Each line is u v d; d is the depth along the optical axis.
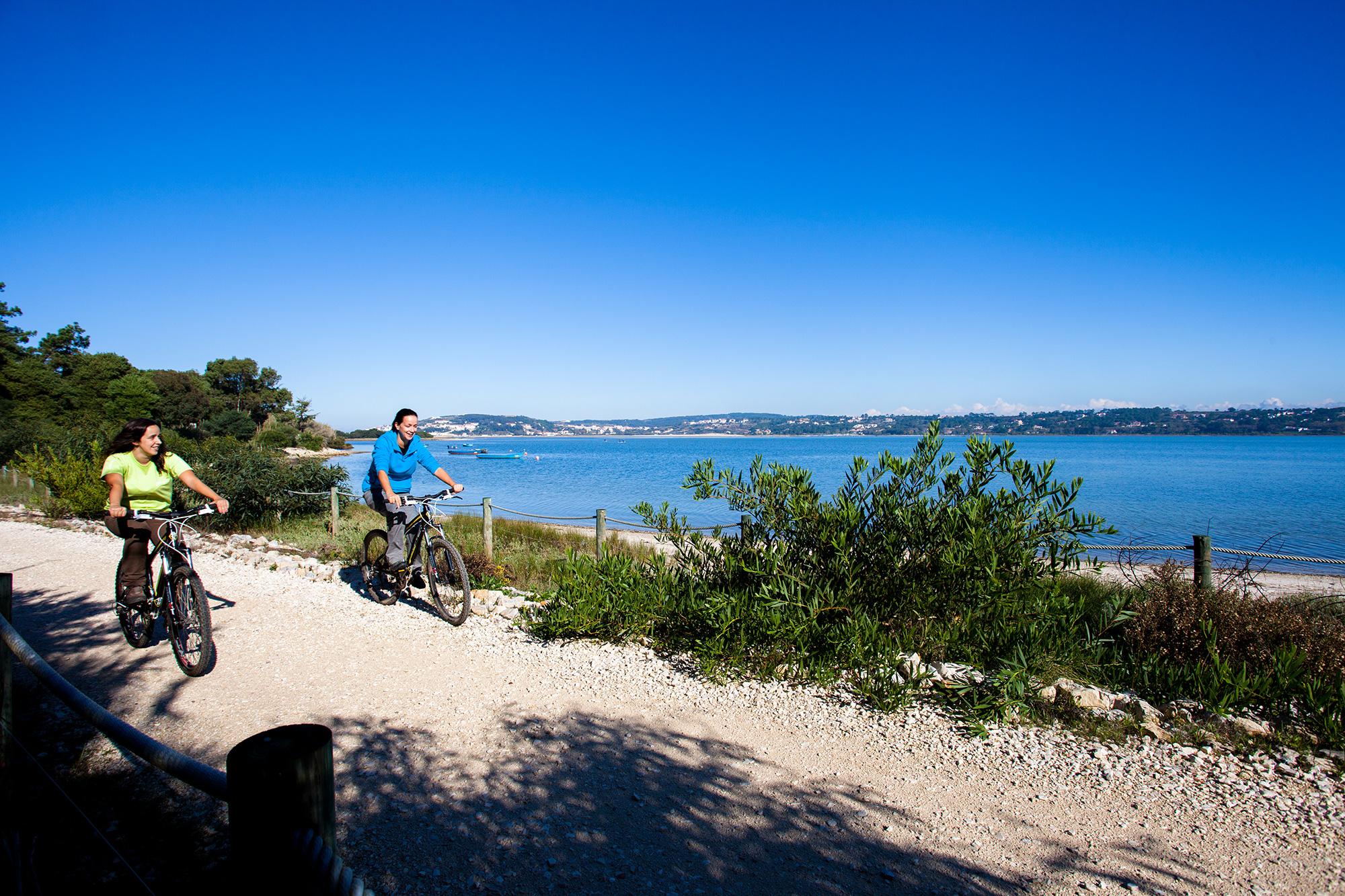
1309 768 3.86
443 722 4.41
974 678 4.86
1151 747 4.11
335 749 4.01
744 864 3.00
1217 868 3.00
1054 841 3.20
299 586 8.27
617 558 6.86
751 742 4.18
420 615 6.97
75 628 6.52
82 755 3.91
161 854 3.00
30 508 16.75
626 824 3.28
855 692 4.91
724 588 6.04
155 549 5.63
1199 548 6.65
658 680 5.16
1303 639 5.13
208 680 5.14
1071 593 7.07
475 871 2.89
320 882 1.36
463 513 20.47
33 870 2.74
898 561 5.53
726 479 6.32
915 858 3.06
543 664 5.51
